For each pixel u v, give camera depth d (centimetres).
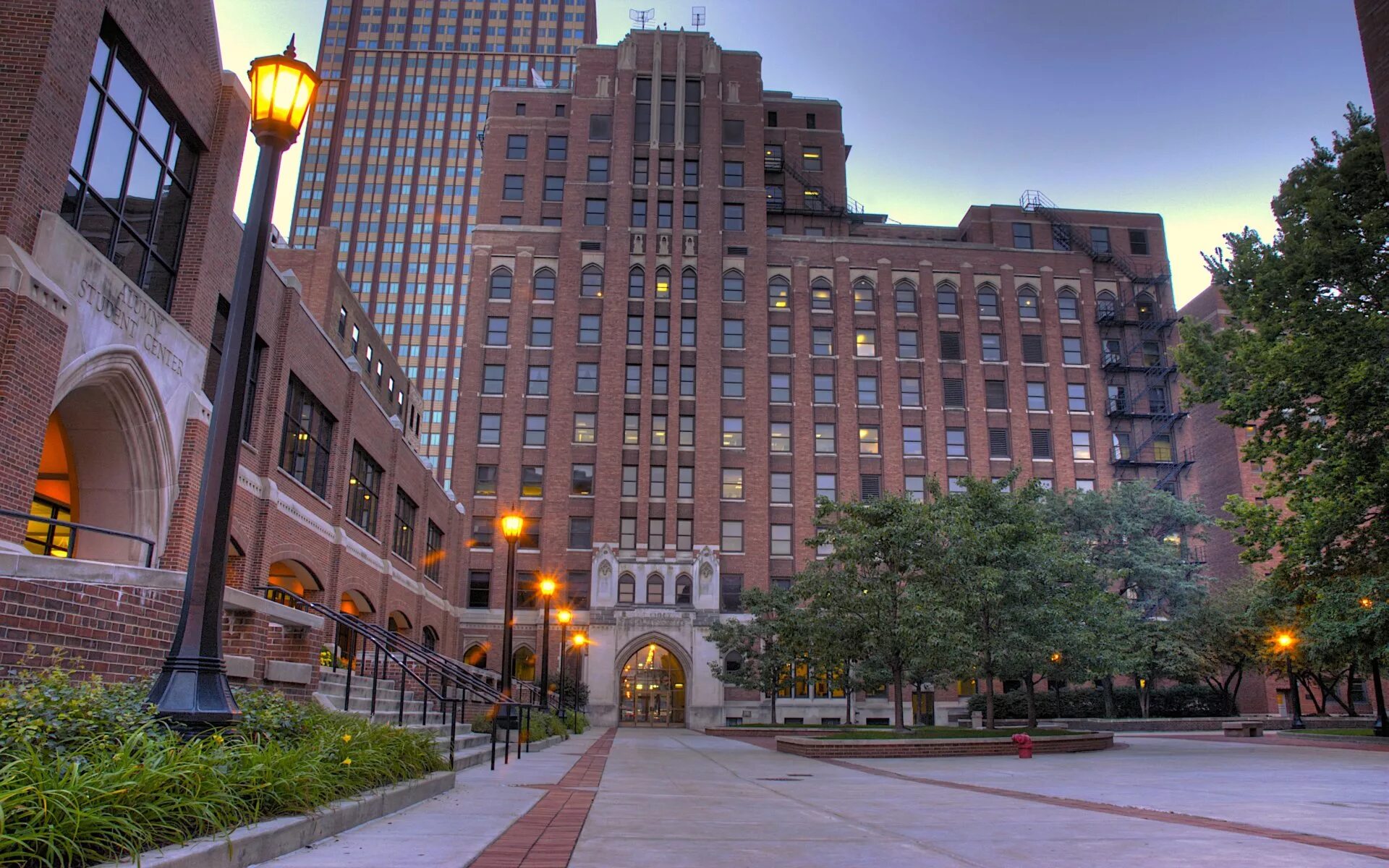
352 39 15400
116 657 1099
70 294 1322
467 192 14362
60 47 1319
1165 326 6619
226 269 1928
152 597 1168
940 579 2645
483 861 567
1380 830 786
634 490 5781
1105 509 4794
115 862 421
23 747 521
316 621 1589
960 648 2573
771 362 6241
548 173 6775
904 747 2172
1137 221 6950
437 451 12975
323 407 2753
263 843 537
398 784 884
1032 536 2838
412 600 3981
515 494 5725
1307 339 2498
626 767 1698
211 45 1831
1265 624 4188
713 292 6191
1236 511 2694
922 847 669
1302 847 667
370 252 13950
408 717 1750
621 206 6278
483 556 5609
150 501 1571
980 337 6462
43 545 1781
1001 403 6372
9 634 952
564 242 6216
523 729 1967
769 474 5991
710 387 5984
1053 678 3347
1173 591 4603
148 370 1529
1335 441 2477
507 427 5850
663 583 5559
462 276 13850
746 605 4591
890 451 6131
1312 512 2478
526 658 5425
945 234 7631
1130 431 6444
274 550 2295
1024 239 6906
